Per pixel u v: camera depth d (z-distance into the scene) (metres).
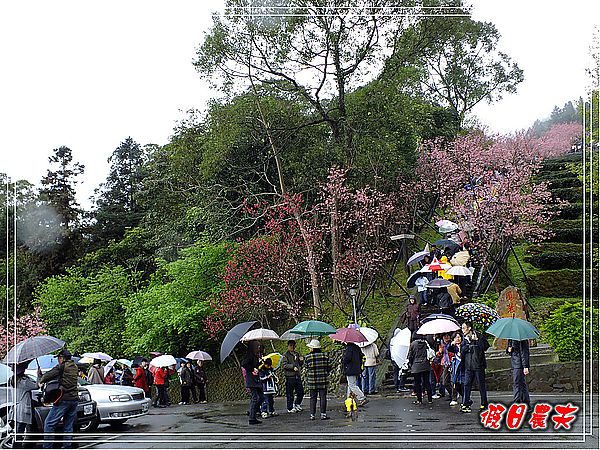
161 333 26.58
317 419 13.82
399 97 26.20
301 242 25.61
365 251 25.06
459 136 30.12
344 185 25.81
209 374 26.50
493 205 23.30
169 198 34.44
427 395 15.48
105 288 30.64
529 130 30.70
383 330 23.80
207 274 26.80
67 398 11.27
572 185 32.28
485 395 13.52
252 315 25.78
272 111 26.69
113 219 42.88
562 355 16.64
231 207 28.31
